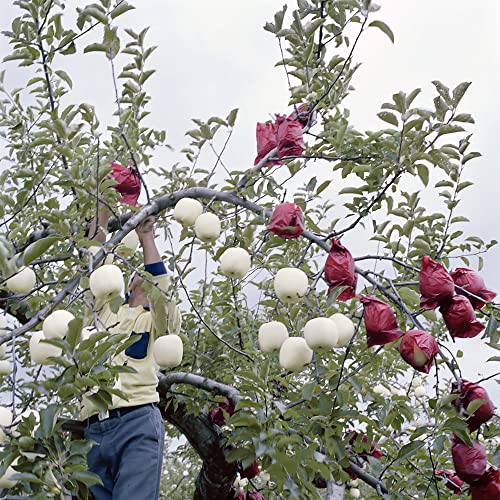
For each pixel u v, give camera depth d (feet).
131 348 7.92
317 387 7.11
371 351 9.00
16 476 4.98
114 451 7.57
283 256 9.55
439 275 6.21
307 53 9.38
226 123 8.39
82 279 6.18
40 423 5.19
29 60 9.18
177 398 10.58
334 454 7.38
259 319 10.95
